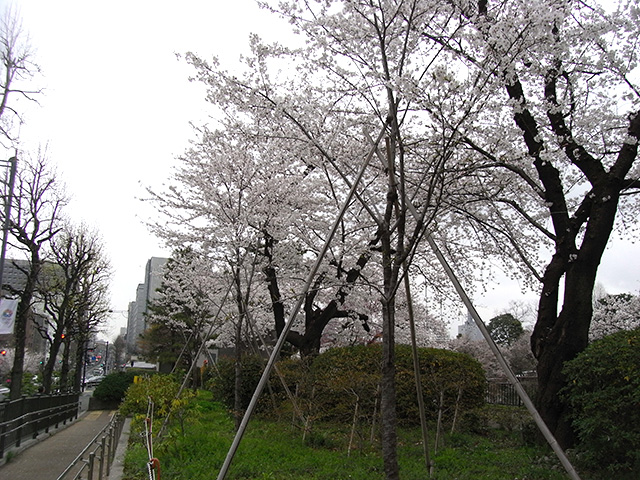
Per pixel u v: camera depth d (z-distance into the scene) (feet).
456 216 38.40
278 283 53.16
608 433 23.48
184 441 29.55
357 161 33.63
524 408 43.45
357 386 31.27
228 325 65.51
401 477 23.50
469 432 37.70
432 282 45.57
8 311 44.55
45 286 78.28
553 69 28.37
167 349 102.89
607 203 29.94
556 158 25.23
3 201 53.47
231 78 30.17
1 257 44.21
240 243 39.63
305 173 39.96
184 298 61.62
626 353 23.17
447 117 22.62
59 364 173.37
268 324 64.95
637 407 22.56
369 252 39.42
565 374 27.25
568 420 28.58
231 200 40.75
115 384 86.69
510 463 26.73
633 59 28.22
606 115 30.01
